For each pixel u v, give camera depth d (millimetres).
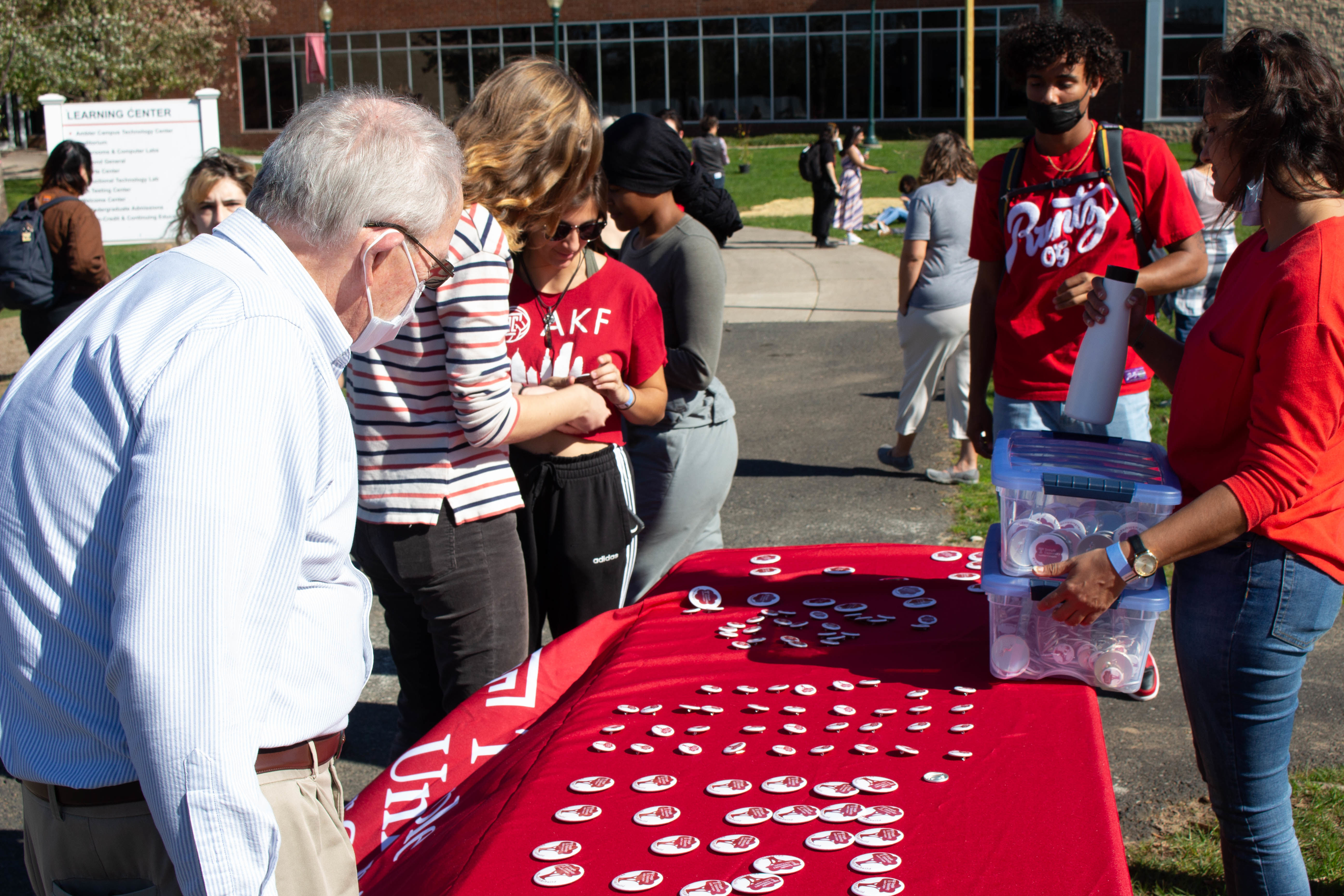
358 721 3938
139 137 12336
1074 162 3316
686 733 1932
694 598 2604
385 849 2004
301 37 40375
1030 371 3424
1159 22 29031
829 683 2125
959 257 6141
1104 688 2092
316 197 1414
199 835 1197
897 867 1476
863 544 2986
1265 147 1966
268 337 1323
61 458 1286
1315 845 2848
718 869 1506
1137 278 2594
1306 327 1894
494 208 2488
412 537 2465
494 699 2324
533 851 1562
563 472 2881
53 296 6480
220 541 1217
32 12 23031
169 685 1184
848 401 8594
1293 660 2082
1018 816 1597
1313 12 19125
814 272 15180
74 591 1291
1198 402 2141
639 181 3264
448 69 40406
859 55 37938
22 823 3270
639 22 39219
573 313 2930
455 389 2361
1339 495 2057
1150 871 2824
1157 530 1953
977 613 2455
